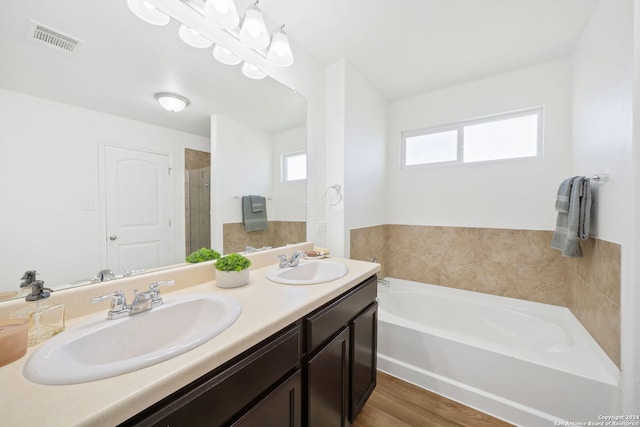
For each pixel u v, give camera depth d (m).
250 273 1.40
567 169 1.94
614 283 1.24
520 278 2.14
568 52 1.88
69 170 0.89
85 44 0.92
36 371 0.53
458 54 1.93
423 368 1.67
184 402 0.56
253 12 1.25
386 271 2.77
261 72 1.58
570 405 1.25
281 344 0.82
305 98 1.91
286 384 0.85
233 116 1.46
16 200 0.78
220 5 1.10
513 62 2.02
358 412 1.32
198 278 1.19
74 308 0.84
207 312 0.93
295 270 1.51
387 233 2.78
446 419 1.41
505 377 1.41
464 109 2.35
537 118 2.11
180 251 1.23
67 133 0.89
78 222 0.91
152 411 0.52
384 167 2.70
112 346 0.74
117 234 1.01
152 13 1.08
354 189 2.18
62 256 0.87
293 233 1.87
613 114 1.27
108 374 0.52
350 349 1.26
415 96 2.61
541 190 2.06
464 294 2.38
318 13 1.53
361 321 1.36
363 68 2.14
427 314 2.38
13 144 0.78
